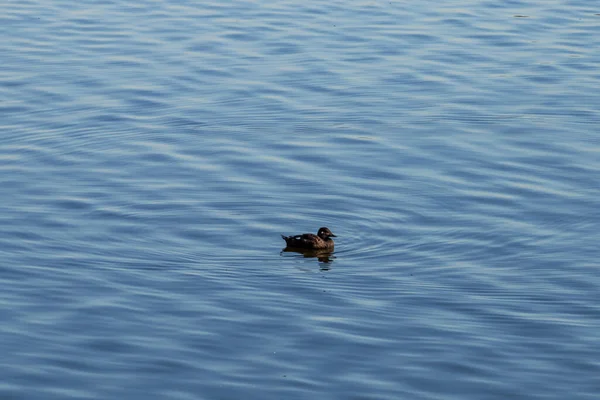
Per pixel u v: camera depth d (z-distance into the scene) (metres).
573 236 63.75
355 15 104.31
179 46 96.31
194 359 49.09
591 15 104.19
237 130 80.88
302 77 89.75
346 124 81.75
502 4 107.81
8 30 100.00
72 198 69.12
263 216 66.94
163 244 62.91
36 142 78.44
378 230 65.12
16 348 49.75
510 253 61.69
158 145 78.25
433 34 99.06
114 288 56.75
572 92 86.56
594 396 46.41
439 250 62.28
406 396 46.16
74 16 104.38
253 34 99.12
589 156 75.62
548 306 55.16
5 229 64.12
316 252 61.78
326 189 70.62
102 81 88.75
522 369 48.69
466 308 54.94
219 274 58.94
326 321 53.22
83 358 49.06
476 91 87.06
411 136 79.56
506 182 71.50
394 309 54.75
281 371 48.09
